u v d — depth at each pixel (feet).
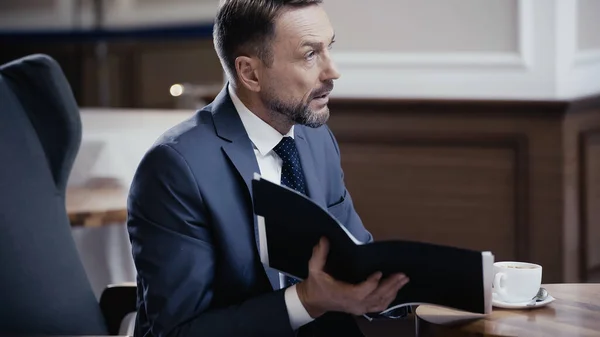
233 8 5.80
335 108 12.62
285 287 5.97
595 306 5.58
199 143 5.77
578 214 11.90
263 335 5.41
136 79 22.65
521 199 11.80
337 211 6.45
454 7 12.08
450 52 12.16
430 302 5.16
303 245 5.29
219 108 5.99
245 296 5.70
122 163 11.21
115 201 9.90
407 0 12.30
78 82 23.41
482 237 12.07
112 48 22.90
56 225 7.28
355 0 12.55
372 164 12.51
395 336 10.46
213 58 21.62
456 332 5.15
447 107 12.02
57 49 23.56
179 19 21.83
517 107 11.66
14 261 6.90
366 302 5.17
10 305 6.82
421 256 4.99
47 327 6.94
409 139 12.27
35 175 7.23
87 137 11.14
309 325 6.03
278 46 5.70
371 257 5.04
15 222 6.98
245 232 5.72
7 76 7.37
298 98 5.76
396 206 12.47
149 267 5.59
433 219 12.29
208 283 5.59
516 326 5.19
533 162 11.68
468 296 5.01
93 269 10.21
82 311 7.18
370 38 12.53
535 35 11.68
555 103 11.41
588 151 12.00
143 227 5.66
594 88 12.42
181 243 5.58
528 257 11.84
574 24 11.82
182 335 5.44
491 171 11.93
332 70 5.77
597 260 12.25
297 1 5.71
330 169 6.46
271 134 6.00
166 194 5.62
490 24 11.93
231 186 5.76
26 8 23.72
